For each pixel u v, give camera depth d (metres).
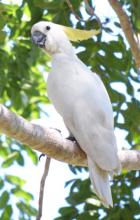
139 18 13.88
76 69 11.51
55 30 12.41
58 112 11.34
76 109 10.91
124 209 13.91
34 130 9.77
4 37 11.97
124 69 14.05
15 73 14.59
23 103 14.91
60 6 13.81
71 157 10.52
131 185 14.21
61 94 11.20
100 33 13.93
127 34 12.53
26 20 14.62
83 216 13.75
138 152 11.20
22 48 14.41
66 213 13.83
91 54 13.88
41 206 10.25
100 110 10.89
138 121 14.04
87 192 14.02
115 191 14.12
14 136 9.66
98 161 10.45
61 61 11.81
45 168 10.29
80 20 12.69
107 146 10.59
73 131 10.95
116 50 13.91
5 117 9.40
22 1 14.14
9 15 14.50
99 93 11.14
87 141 10.63
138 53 12.56
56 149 10.20
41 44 12.45
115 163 10.45
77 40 12.53
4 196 14.09
